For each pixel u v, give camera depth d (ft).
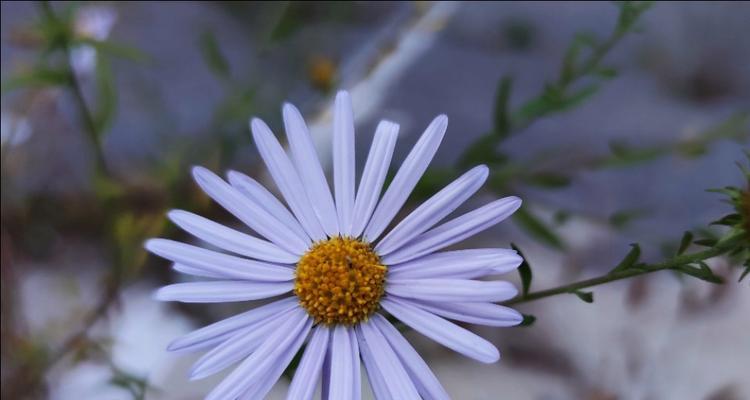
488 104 1.05
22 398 0.93
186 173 0.96
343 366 0.75
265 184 0.98
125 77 1.03
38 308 0.96
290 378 0.77
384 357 0.75
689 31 1.06
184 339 0.74
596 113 1.02
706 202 0.98
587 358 0.93
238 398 0.74
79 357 0.92
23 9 1.01
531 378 0.93
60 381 0.94
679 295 0.92
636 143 1.00
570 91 1.04
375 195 0.76
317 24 1.05
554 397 0.92
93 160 0.94
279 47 1.04
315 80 1.01
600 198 0.99
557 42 1.08
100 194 0.92
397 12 1.13
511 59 1.08
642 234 0.93
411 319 0.74
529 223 0.90
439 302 0.74
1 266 0.95
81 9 0.97
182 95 1.05
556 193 0.99
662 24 1.06
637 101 1.03
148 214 0.95
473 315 0.73
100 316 0.94
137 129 1.00
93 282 0.97
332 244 0.76
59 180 0.99
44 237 0.98
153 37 1.07
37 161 0.99
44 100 0.98
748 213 0.74
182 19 1.10
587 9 1.07
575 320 0.94
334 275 0.75
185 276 0.96
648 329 0.93
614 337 0.93
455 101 1.05
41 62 0.90
